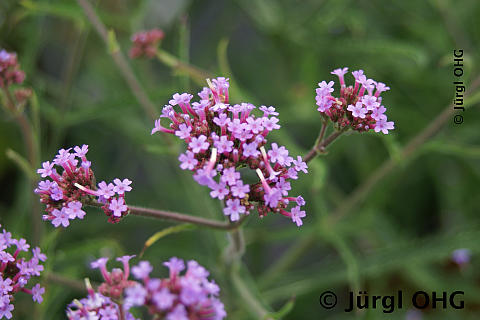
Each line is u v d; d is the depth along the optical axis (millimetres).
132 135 604
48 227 596
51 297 530
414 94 649
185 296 438
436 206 678
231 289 542
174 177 627
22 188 577
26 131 534
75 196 470
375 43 578
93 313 454
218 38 697
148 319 597
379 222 602
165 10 677
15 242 470
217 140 461
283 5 667
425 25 617
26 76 561
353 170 702
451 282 592
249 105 464
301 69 635
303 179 576
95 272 585
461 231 571
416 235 672
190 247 607
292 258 587
